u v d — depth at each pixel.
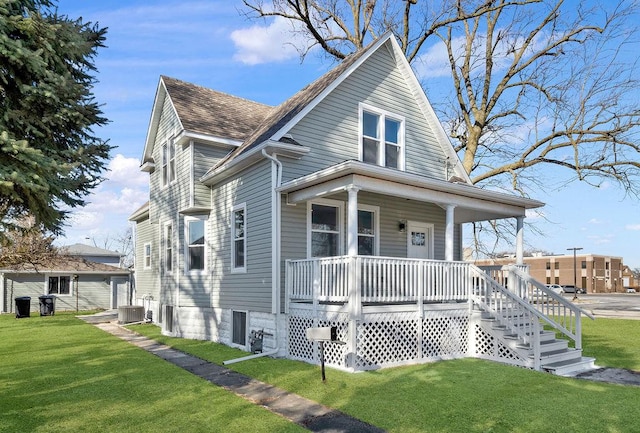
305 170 11.09
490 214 13.40
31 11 7.93
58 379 8.02
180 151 13.98
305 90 13.89
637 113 16.47
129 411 6.13
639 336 14.16
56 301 26.53
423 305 9.80
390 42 13.18
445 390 7.12
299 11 19.97
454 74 20.67
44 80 8.12
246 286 11.29
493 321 10.12
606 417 5.86
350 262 8.70
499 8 17.02
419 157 13.84
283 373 8.37
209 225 13.17
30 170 7.41
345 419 5.84
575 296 46.59
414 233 13.64
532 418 5.81
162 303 14.81
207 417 5.88
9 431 5.36
